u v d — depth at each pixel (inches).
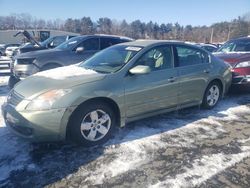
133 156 158.1
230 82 257.4
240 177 138.6
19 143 171.3
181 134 189.2
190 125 205.8
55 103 151.7
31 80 175.2
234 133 193.0
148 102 188.1
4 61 717.3
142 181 134.7
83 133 163.8
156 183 133.0
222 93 249.6
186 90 212.1
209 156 159.0
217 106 254.2
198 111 238.1
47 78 171.6
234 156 159.3
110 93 167.6
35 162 150.4
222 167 147.4
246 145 174.1
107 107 170.6
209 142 177.6
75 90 157.6
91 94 160.7
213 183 133.4
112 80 171.5
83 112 160.7
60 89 155.9
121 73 176.4
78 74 175.9
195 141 178.7
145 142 175.6
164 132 191.6
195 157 157.8
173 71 201.9
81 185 131.7
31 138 152.6
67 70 190.1
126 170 144.1
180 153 162.4
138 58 186.7
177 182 133.9
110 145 170.4
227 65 254.1
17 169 143.7
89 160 153.3
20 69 304.2
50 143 170.6
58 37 498.0
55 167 146.1
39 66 302.0
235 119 221.3
